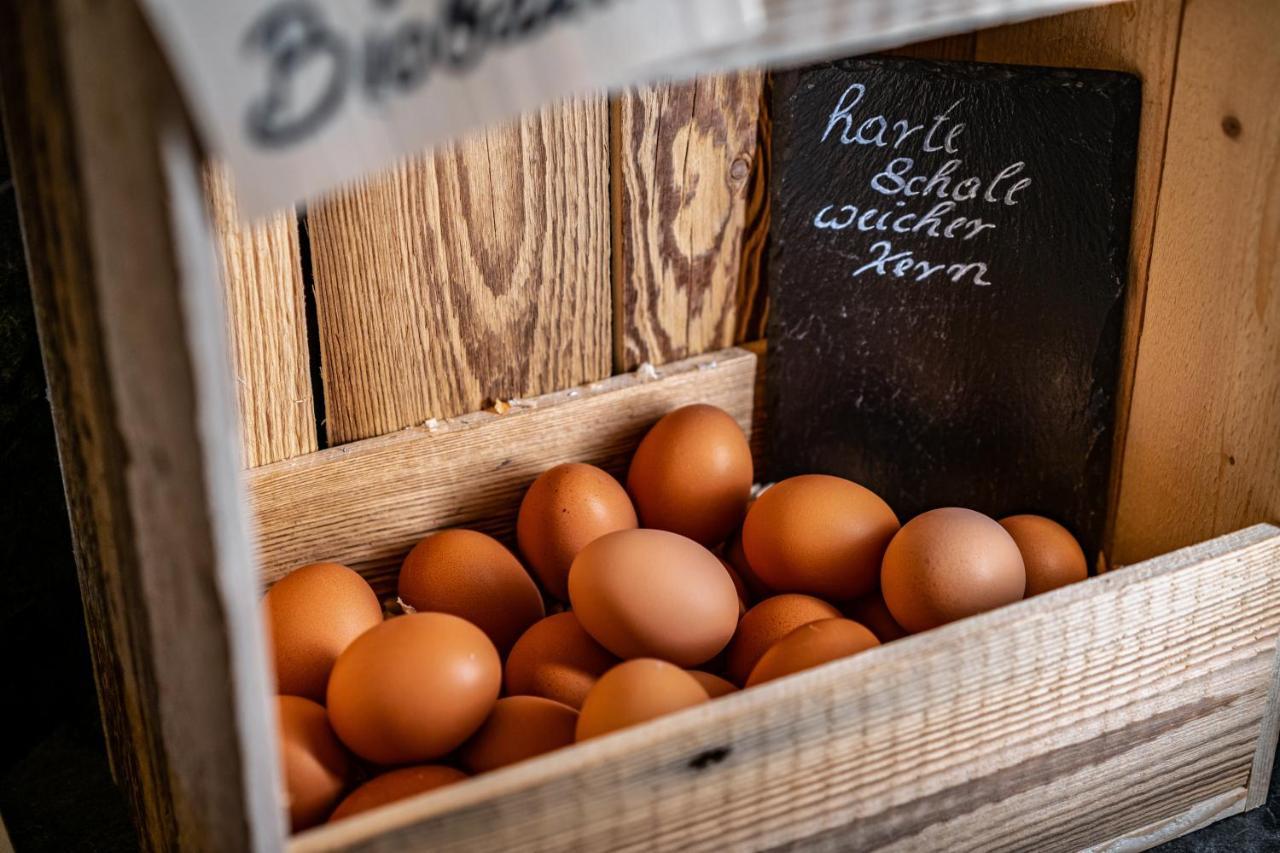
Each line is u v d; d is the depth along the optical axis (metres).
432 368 0.94
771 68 0.99
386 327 0.91
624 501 0.91
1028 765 0.75
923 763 0.71
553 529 0.88
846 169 0.97
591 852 0.62
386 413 0.93
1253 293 0.81
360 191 0.86
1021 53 0.97
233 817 0.57
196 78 0.42
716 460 0.92
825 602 0.85
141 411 0.52
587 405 0.99
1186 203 0.85
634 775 0.61
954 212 0.94
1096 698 0.76
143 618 0.61
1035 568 0.88
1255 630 0.81
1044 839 0.79
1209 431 0.87
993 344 0.95
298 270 0.85
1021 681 0.72
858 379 1.02
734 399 1.07
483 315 0.95
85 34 0.45
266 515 0.87
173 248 0.46
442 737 0.69
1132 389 0.92
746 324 1.09
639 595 0.75
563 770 0.60
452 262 0.92
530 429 0.97
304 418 0.89
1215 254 0.83
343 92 0.45
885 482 1.04
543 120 0.92
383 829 0.56
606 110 0.94
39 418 0.91
